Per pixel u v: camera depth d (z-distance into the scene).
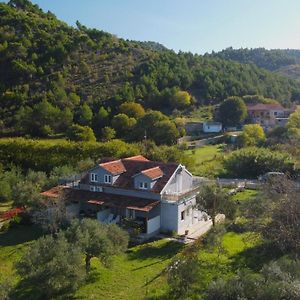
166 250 44.09
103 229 39.03
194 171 81.25
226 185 70.00
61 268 33.19
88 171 56.97
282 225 39.19
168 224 49.91
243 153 84.25
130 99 133.38
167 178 52.59
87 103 131.88
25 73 136.62
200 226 51.94
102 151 79.44
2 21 160.00
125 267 39.75
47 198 52.66
